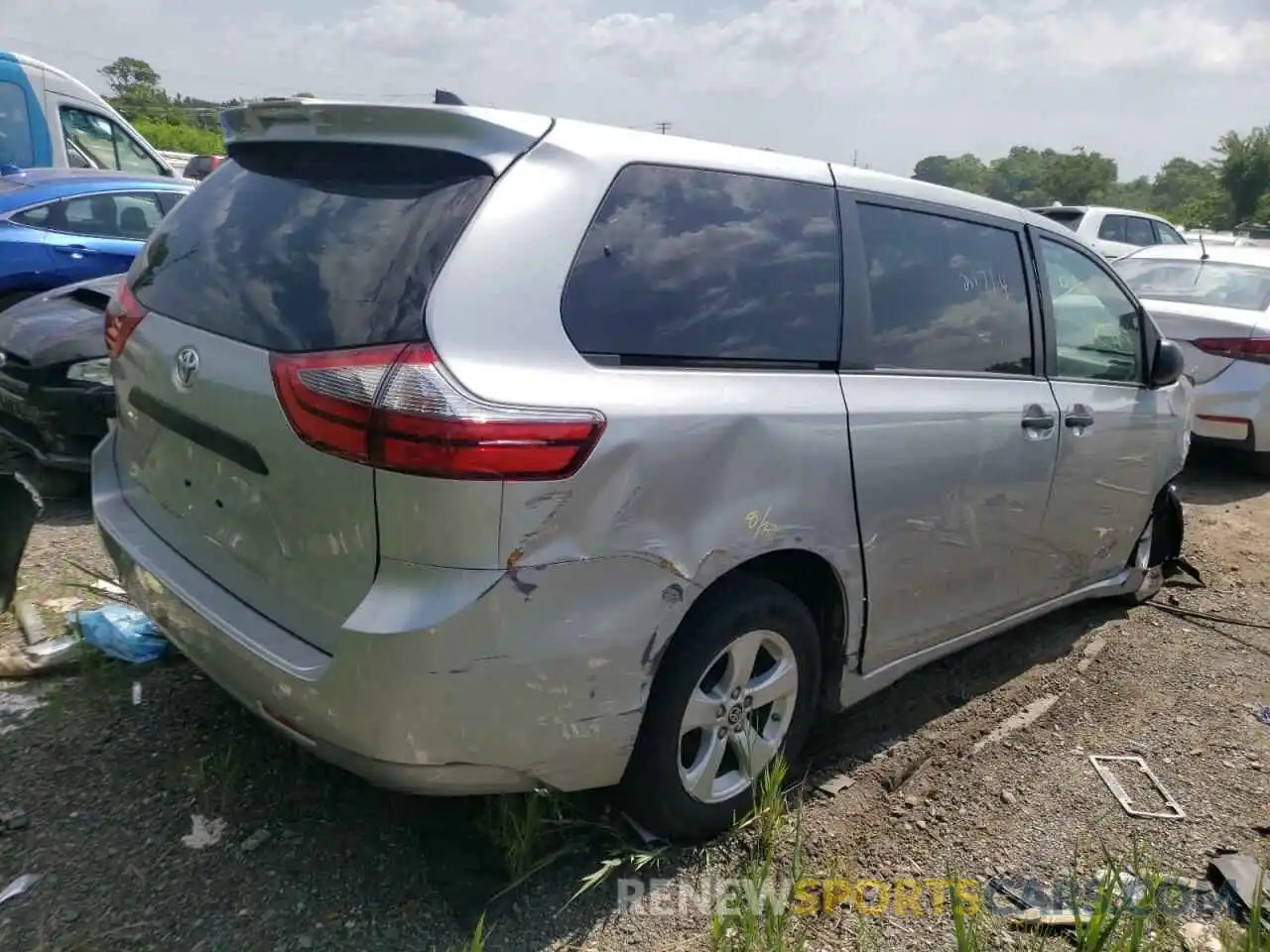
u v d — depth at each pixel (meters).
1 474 3.62
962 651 4.34
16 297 6.80
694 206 2.68
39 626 3.70
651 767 2.62
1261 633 4.78
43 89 10.05
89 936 2.35
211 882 2.54
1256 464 7.55
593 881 2.53
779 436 2.69
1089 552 4.26
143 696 3.34
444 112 2.39
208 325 2.58
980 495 3.43
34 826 2.69
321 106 2.55
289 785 2.93
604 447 2.29
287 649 2.34
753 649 2.82
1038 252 3.86
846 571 2.98
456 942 2.41
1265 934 2.59
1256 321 7.28
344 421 2.16
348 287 2.32
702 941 2.50
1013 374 3.65
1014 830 3.10
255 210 2.73
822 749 3.49
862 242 3.11
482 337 2.21
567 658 2.31
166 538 2.82
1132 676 4.23
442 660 2.15
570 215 2.40
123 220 7.43
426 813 2.85
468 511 2.12
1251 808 3.29
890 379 3.11
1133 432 4.27
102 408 4.77
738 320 2.71
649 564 2.42
